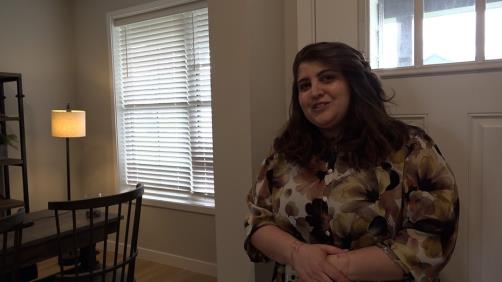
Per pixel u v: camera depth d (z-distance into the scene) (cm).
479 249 115
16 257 154
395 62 126
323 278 89
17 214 151
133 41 364
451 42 116
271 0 146
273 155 113
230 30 140
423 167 89
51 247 203
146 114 364
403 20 123
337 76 98
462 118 115
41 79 375
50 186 383
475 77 113
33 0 366
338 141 100
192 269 341
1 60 345
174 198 352
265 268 145
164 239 359
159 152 359
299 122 108
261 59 141
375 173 93
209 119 323
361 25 129
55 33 385
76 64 401
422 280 84
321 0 136
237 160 142
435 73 118
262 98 141
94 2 377
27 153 365
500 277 113
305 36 140
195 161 336
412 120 123
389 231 92
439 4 117
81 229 215
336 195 96
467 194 116
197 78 327
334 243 98
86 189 407
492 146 111
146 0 342
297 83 105
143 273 337
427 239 85
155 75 353
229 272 149
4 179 342
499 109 110
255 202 113
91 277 179
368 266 87
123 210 372
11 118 322
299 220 103
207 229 331
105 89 380
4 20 345
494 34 109
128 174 383
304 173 104
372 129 95
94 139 396
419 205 87
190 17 325
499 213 112
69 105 359
